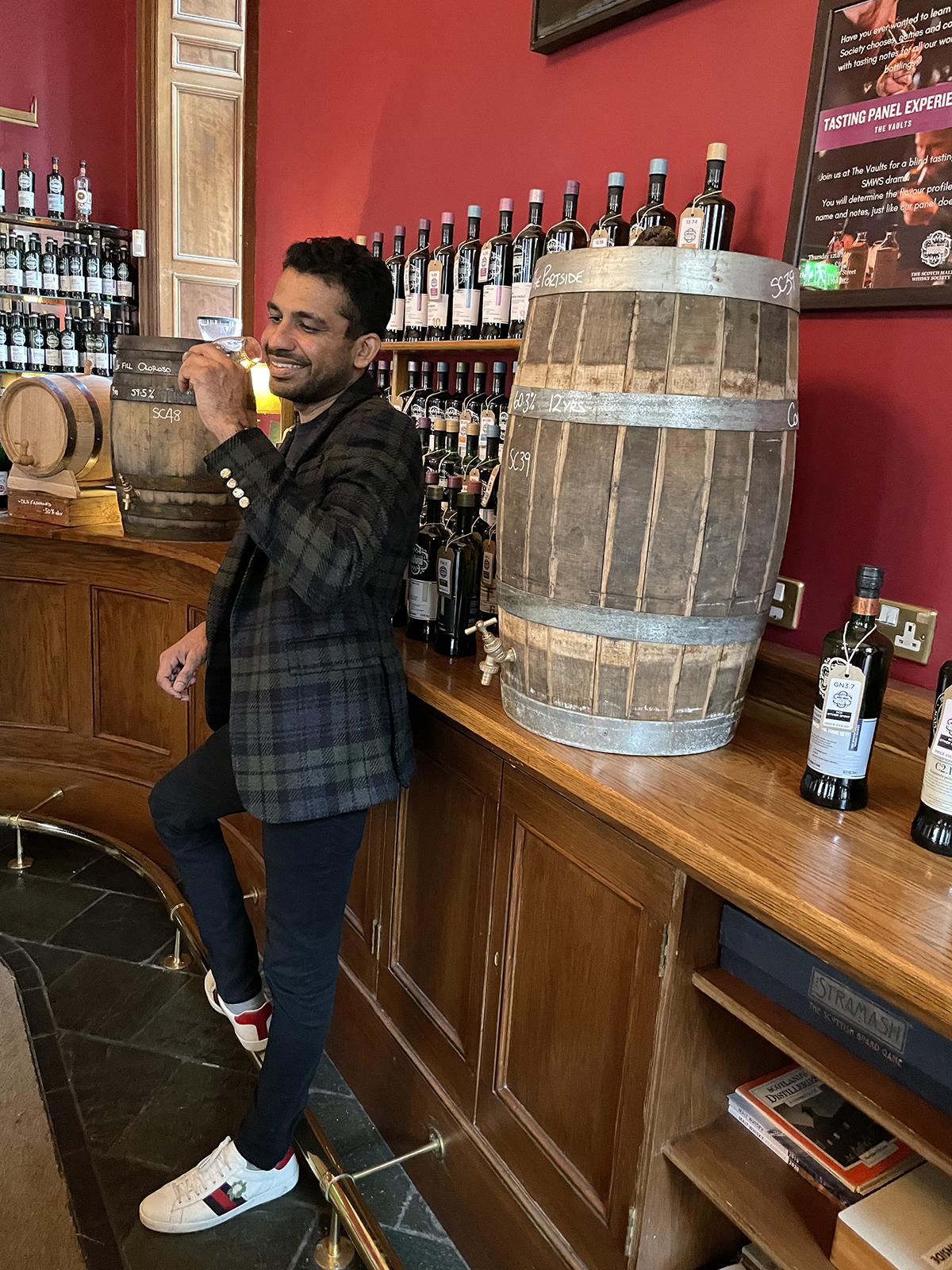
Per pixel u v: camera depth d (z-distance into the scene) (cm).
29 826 266
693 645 116
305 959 142
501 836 139
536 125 209
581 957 125
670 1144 115
